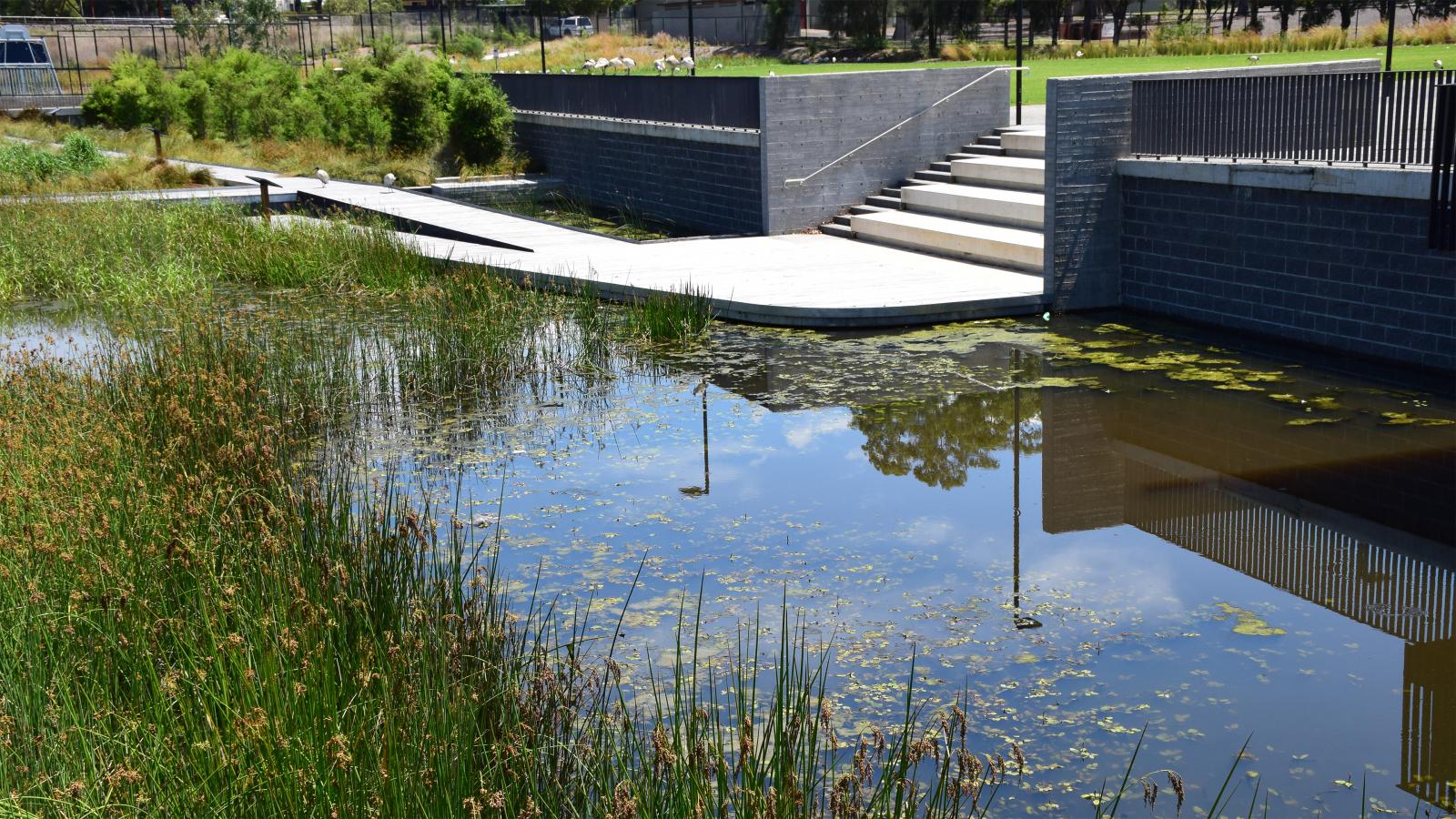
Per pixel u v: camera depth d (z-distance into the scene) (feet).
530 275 45.19
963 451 27.14
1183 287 39.27
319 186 77.25
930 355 35.53
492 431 29.53
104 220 53.98
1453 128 29.37
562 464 27.02
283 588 15.64
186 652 14.65
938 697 16.40
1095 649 17.76
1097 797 13.98
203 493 18.95
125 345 32.50
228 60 111.45
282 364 31.63
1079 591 19.83
